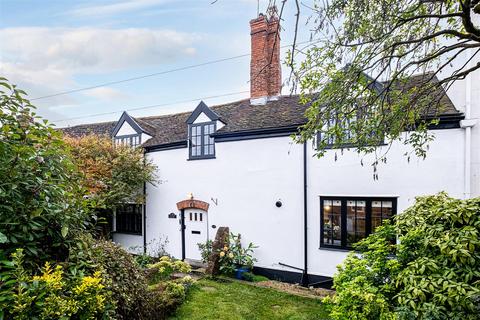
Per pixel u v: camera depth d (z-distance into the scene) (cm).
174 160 1055
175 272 830
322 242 762
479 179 592
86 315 233
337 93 377
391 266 334
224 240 866
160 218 1085
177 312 550
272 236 838
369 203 709
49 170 278
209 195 966
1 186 237
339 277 379
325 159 760
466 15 304
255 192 871
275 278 823
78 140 1020
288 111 880
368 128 401
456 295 260
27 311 200
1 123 272
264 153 857
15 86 278
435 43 452
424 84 431
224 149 933
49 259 272
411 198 661
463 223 320
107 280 296
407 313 275
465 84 611
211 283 752
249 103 1056
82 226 324
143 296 380
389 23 351
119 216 1195
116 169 973
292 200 809
